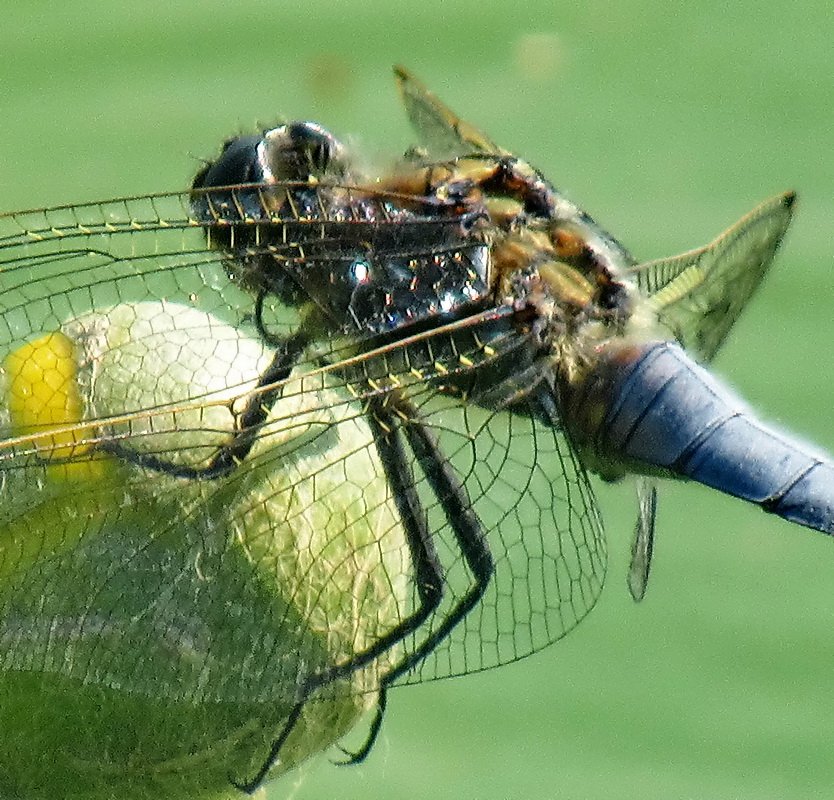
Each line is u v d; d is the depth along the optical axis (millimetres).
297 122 508
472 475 503
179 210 504
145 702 500
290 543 501
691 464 503
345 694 502
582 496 505
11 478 500
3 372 500
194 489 500
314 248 504
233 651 501
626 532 519
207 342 501
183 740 501
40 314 502
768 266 511
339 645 502
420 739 515
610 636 517
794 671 517
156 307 502
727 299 510
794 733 515
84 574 500
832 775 514
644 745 515
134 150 535
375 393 503
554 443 504
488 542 504
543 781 515
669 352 505
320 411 502
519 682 516
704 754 515
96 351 500
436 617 503
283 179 506
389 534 502
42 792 500
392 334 503
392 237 505
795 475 502
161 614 500
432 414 503
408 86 513
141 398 500
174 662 500
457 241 505
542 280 505
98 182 535
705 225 534
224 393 500
